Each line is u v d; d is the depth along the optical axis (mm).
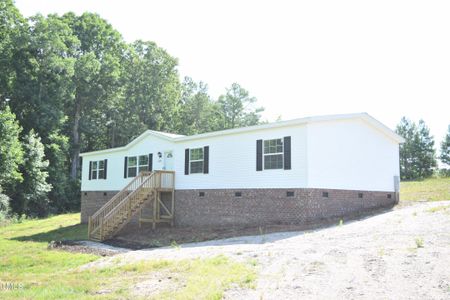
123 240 18750
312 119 16984
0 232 26469
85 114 46906
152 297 8289
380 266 8797
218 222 20031
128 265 11742
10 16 38406
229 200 19703
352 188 19094
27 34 38656
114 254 14773
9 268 13703
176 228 20891
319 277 8469
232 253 11672
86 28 46531
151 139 24562
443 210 15758
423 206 18828
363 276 8242
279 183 17750
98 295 8781
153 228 21672
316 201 17094
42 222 31031
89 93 44281
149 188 21625
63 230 25078
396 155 22422
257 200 18516
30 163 34594
